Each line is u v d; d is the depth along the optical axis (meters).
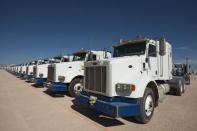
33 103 9.09
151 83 6.66
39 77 15.46
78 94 7.14
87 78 6.86
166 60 8.76
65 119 6.50
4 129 5.49
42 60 18.72
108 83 5.85
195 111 7.82
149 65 7.16
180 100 10.40
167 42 8.98
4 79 25.73
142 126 5.88
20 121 6.25
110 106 5.47
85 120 6.41
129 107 5.55
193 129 5.61
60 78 10.57
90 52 10.52
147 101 6.25
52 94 12.02
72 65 10.76
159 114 7.32
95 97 6.17
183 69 16.92
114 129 5.58
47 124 5.95
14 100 9.88
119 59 6.22
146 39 7.37
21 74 27.20
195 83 24.08
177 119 6.65
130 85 5.70
